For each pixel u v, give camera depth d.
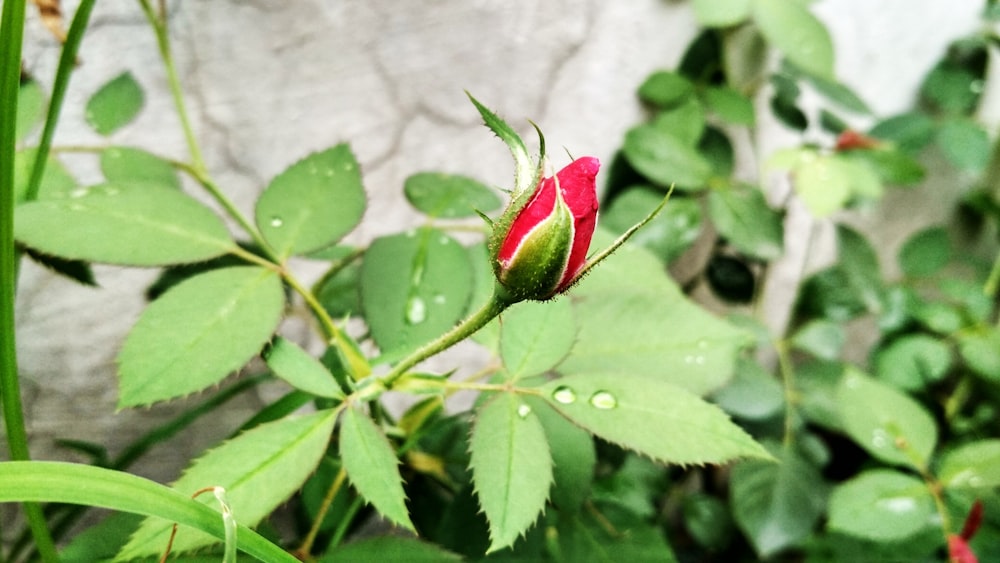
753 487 0.44
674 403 0.29
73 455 0.42
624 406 0.29
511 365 0.30
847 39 0.48
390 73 0.41
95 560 0.30
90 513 0.41
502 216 0.28
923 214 0.55
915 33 0.48
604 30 0.43
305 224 0.32
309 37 0.39
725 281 0.51
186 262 0.30
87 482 0.25
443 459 0.35
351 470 0.28
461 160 0.44
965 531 0.36
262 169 0.41
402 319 0.33
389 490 0.28
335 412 0.29
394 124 0.42
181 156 0.40
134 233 0.30
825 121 0.48
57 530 0.35
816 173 0.42
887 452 0.37
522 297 0.28
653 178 0.44
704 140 0.47
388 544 0.30
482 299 0.33
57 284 0.39
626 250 0.35
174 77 0.35
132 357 0.28
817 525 0.47
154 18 0.35
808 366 0.48
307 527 0.35
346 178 0.33
